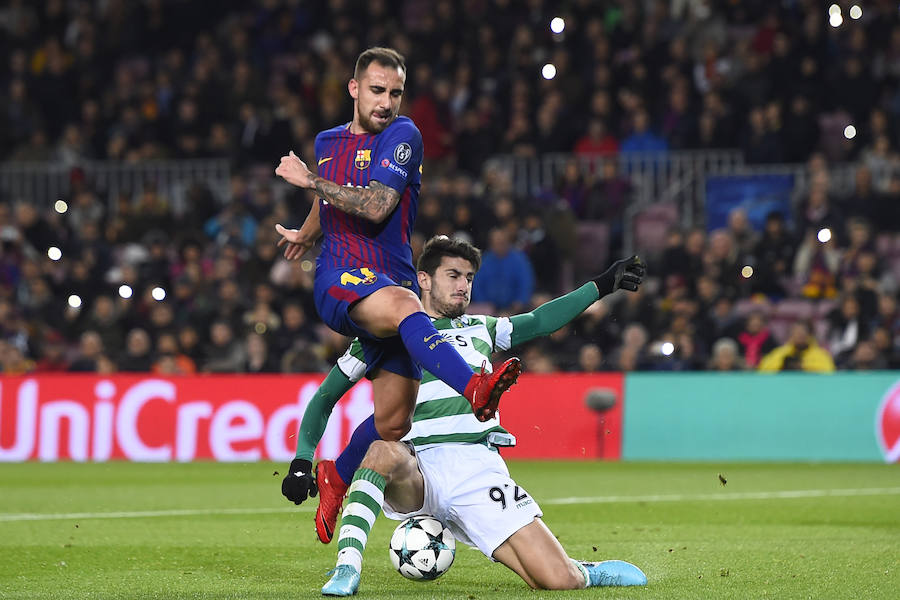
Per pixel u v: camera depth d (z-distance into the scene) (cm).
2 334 5828
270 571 2197
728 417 4866
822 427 4788
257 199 6362
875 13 6775
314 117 6838
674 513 3159
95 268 6197
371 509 1858
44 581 2075
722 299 5244
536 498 3538
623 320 5462
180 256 6231
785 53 6481
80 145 7206
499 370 1638
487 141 6562
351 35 7138
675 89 6494
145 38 7762
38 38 7906
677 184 6431
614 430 4950
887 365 4956
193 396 5128
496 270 5644
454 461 1927
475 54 6956
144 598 1859
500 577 2095
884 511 3175
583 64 6781
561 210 6088
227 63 7394
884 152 6150
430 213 5912
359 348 1995
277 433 5031
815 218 5728
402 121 1891
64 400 5234
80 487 4000
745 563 2239
